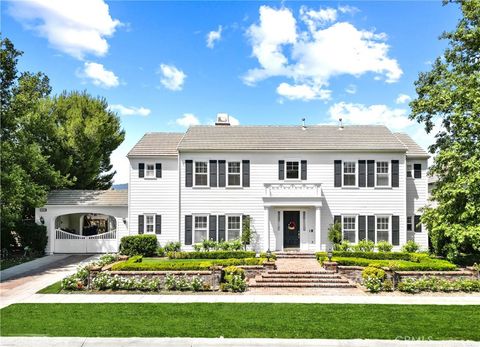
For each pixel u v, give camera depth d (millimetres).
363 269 19719
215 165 28750
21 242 29062
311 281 19344
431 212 23469
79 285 17891
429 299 16312
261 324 12516
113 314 13688
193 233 28594
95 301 15742
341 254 25688
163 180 29438
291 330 11922
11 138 27906
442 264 19750
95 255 29344
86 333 11633
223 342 10930
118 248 29953
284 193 27875
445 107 22266
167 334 11570
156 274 18766
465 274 18672
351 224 28375
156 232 29094
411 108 24766
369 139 29578
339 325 12422
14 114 26656
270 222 28250
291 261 24578
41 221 29891
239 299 16141
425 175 29328
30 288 18328
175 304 15195
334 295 17125
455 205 21797
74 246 30109
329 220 28328
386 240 28203
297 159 28641
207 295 16953
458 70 22969
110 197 31281
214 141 29516
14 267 24188
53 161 36562
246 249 28281
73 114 38219
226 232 28531
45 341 10977
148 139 31656
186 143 29109
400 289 17859
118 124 43344
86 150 38188
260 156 28797
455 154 21188
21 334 11531
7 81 26234
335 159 28562
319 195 27641
